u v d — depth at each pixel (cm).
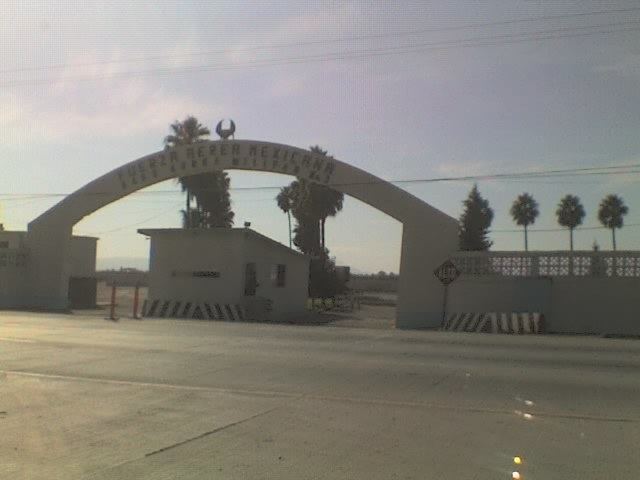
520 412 906
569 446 728
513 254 2609
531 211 8188
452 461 662
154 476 597
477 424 830
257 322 2892
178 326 2308
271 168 3061
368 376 1212
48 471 606
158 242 3400
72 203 3450
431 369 1310
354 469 629
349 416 867
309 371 1263
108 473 603
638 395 1044
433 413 893
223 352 1541
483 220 7050
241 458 661
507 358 1498
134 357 1417
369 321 3425
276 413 879
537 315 2425
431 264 2745
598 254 2480
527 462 663
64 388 1034
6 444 697
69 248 3484
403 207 2806
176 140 5475
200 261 3303
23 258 3531
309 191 5641
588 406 955
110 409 884
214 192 5631
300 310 4047
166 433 757
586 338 2102
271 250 3622
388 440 743
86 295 4159
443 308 2692
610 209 8225
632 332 2406
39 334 1889
